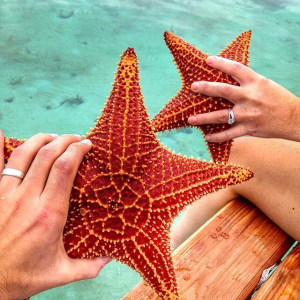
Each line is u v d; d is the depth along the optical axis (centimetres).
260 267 48
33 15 146
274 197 49
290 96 42
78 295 75
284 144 51
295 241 53
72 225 30
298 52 128
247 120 42
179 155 34
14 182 28
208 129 43
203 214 61
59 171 27
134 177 31
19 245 26
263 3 151
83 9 150
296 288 45
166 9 147
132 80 30
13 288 27
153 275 30
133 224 30
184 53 42
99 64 126
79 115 109
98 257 31
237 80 41
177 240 65
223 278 46
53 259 28
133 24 140
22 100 113
